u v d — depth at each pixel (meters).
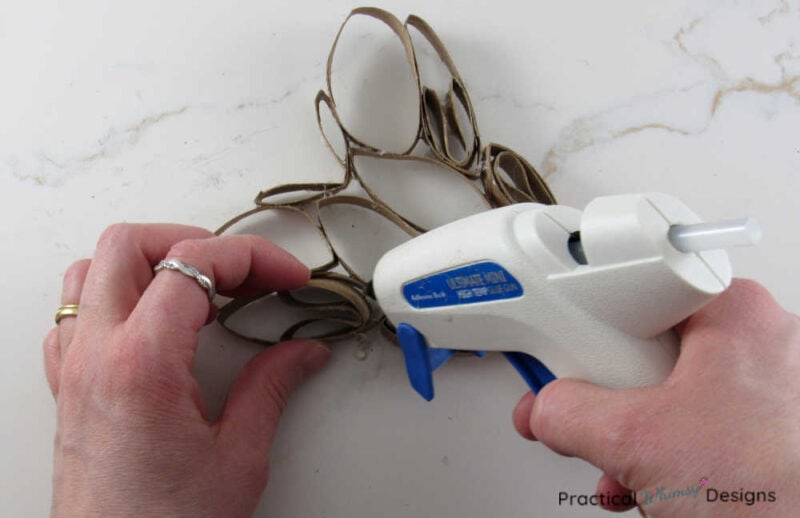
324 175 0.65
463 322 0.45
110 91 0.66
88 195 0.64
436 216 0.66
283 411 0.61
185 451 0.43
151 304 0.43
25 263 0.63
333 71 0.67
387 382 0.63
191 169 0.65
